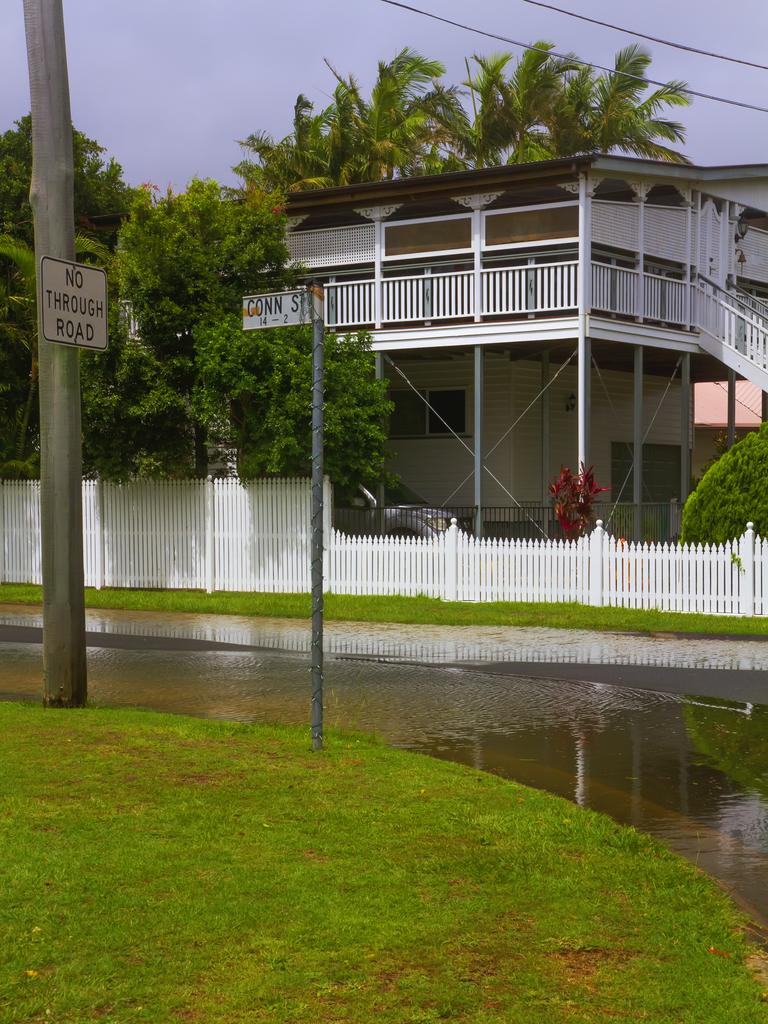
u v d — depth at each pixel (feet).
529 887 19.27
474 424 91.30
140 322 76.54
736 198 92.32
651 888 19.63
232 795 24.47
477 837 21.97
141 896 18.08
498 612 62.69
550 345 88.99
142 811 23.04
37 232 35.78
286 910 17.66
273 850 20.67
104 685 42.55
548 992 15.21
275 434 71.77
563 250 84.64
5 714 34.09
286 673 45.39
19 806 23.24
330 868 19.75
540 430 100.27
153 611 67.56
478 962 16.08
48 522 36.29
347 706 38.47
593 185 81.51
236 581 75.31
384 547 70.38
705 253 94.94
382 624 60.59
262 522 74.38
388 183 85.76
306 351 73.56
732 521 62.80
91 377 75.31
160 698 39.83
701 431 139.33
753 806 26.58
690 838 23.99
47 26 35.58
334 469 72.90
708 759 31.19
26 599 73.31
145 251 76.79
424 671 45.75
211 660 48.80
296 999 14.76
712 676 44.42
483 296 84.84
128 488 78.59
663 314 88.63
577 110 153.28
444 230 88.53
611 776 29.30
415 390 90.07
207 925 16.96
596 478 104.73
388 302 87.81
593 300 81.35
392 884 19.06
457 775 27.22
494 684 42.86
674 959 16.49
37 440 91.25
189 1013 14.37
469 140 152.97
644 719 36.50
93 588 79.15
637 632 56.90
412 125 151.12
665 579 62.80
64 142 35.83
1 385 85.92
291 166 151.74
